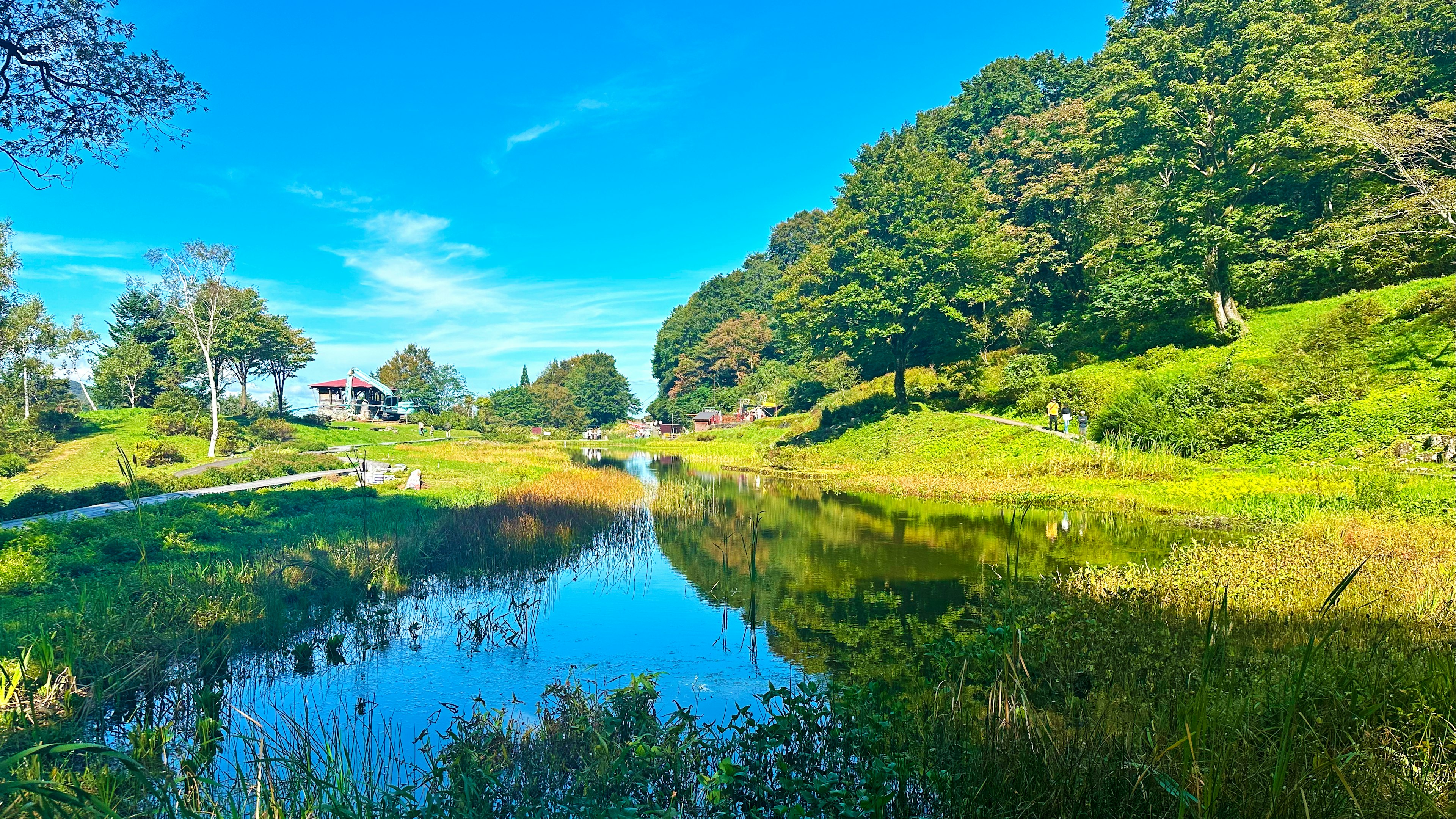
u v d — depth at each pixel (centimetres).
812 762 616
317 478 2909
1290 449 2366
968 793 534
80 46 1074
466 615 1177
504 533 1731
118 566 1279
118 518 1650
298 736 685
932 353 5150
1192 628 882
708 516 2259
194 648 935
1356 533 1360
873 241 4122
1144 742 571
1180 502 2073
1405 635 805
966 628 1095
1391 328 2827
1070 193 4894
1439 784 484
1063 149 5097
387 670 937
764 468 4066
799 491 2962
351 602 1225
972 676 838
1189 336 3709
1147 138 3806
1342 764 489
